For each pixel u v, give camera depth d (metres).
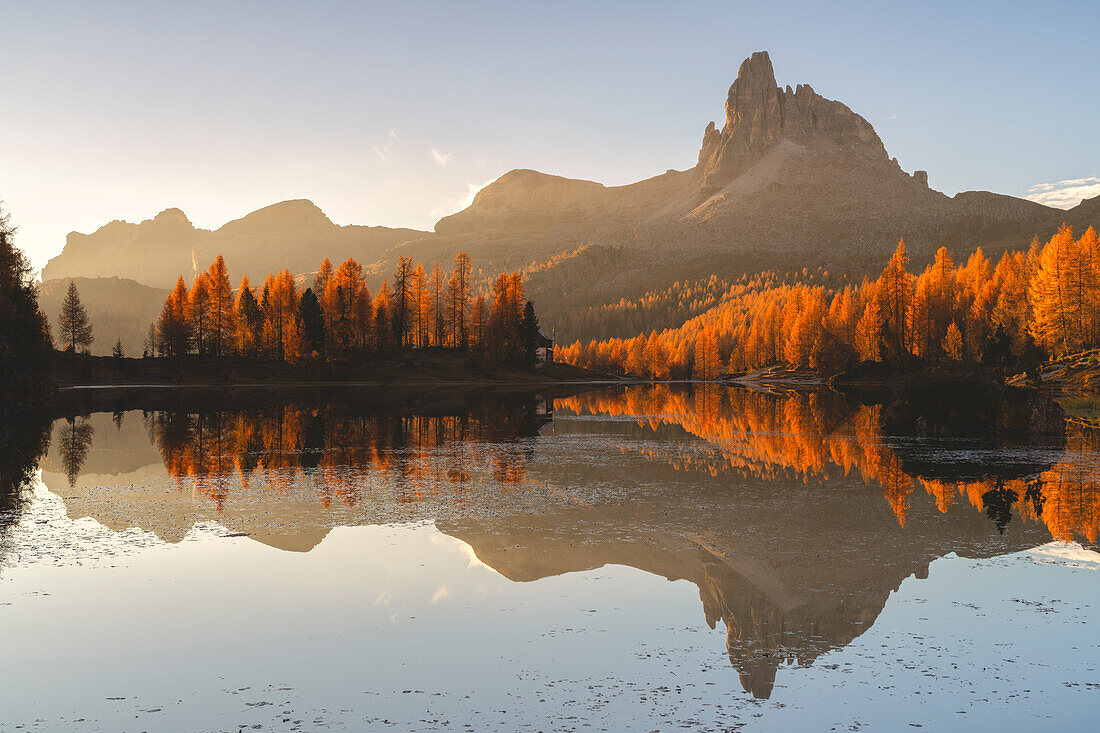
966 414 39.97
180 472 26.34
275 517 19.08
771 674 9.94
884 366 108.06
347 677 9.91
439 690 9.52
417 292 127.00
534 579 14.13
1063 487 23.28
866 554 15.66
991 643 10.95
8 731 8.48
